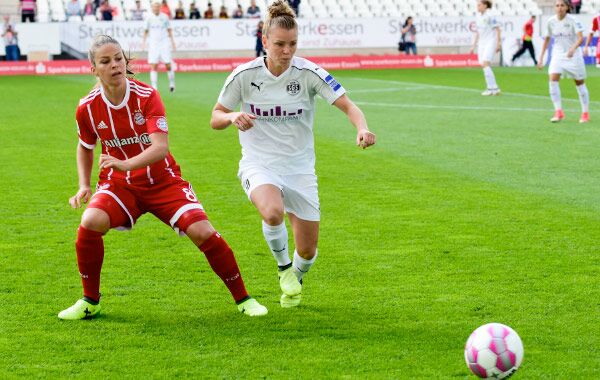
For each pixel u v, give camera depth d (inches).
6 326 268.8
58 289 309.3
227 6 1804.9
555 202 450.9
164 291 306.7
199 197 477.1
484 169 550.3
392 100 1007.6
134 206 275.9
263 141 287.4
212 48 1675.7
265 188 280.4
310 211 288.2
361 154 613.3
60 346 250.7
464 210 434.6
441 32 1731.1
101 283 316.5
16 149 649.0
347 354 242.8
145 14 1723.7
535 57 1665.8
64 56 1644.9
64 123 804.0
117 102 266.7
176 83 1302.9
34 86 1242.6
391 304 289.1
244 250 365.1
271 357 240.8
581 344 249.1
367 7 1862.7
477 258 346.3
